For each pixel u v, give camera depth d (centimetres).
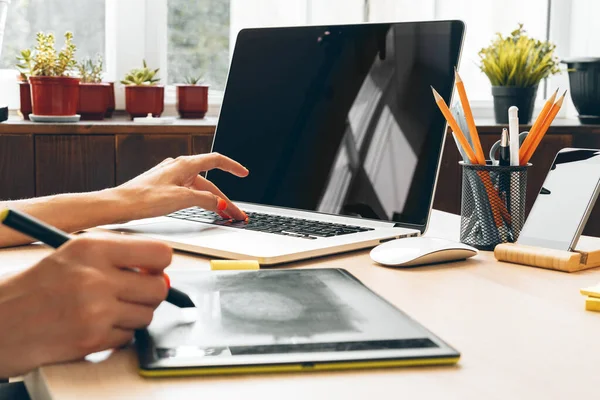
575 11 236
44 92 175
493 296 71
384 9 219
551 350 55
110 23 210
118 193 95
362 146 112
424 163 104
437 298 70
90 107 191
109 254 53
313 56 121
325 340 54
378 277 79
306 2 215
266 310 61
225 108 131
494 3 231
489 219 95
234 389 47
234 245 89
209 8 217
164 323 58
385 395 46
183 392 46
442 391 47
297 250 86
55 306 51
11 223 51
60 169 171
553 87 238
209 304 63
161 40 213
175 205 97
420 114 106
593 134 196
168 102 214
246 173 108
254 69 129
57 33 208
